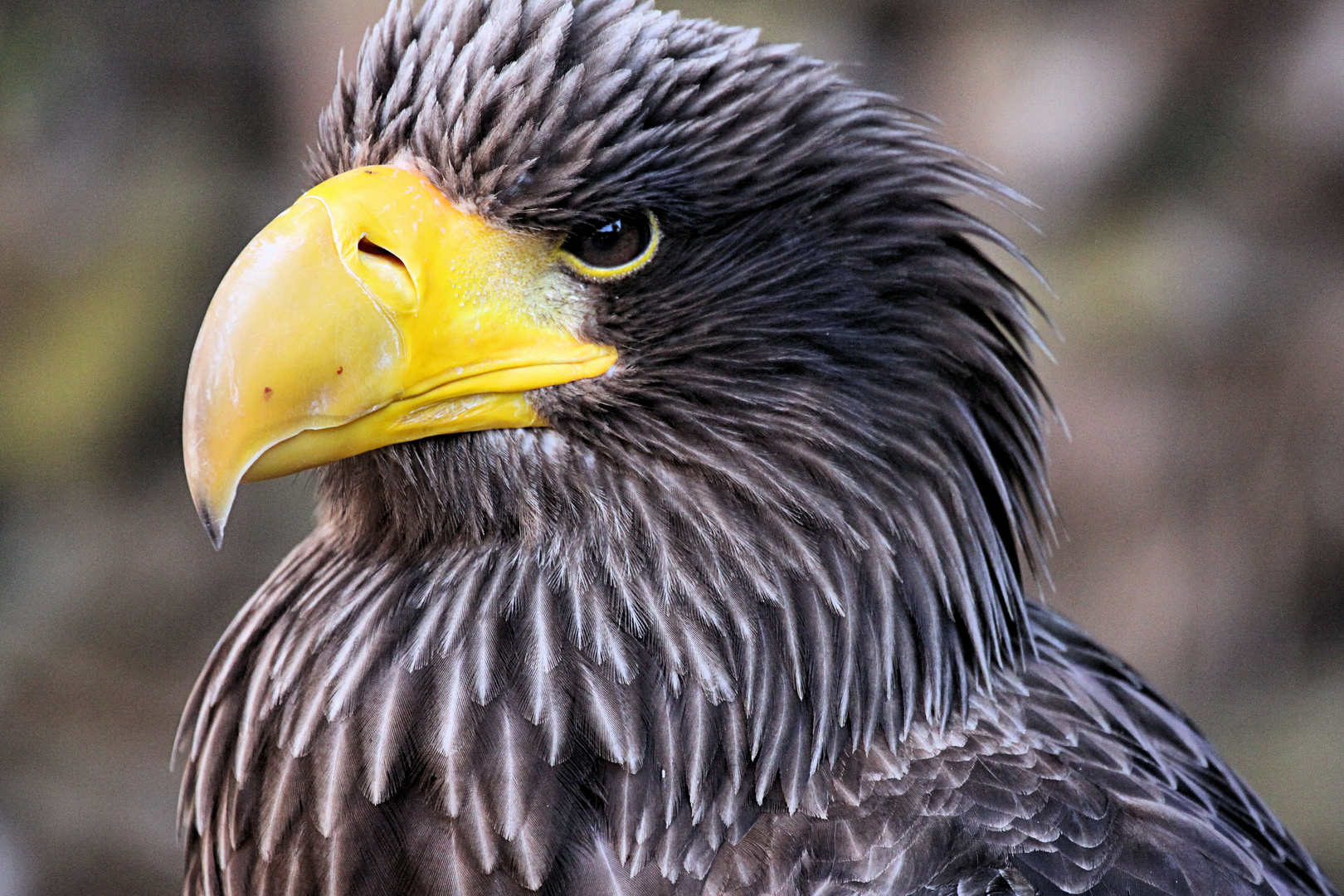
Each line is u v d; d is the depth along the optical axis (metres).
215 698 3.87
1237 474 5.07
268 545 5.82
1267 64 5.18
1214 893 3.84
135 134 5.69
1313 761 4.99
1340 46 5.11
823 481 3.84
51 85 5.63
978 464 3.86
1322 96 5.11
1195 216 5.21
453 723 3.82
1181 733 3.91
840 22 5.36
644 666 3.83
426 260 3.83
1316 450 5.00
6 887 4.84
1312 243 5.14
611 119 3.83
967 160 3.88
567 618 3.83
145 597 5.69
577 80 3.83
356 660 3.84
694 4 5.30
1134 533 5.14
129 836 5.03
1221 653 5.14
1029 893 3.82
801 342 3.84
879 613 3.84
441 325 3.83
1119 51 5.24
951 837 3.83
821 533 3.84
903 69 5.39
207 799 3.86
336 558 3.87
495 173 3.83
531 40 3.84
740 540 3.84
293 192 5.54
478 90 3.83
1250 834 3.90
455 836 3.82
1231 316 5.07
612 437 3.84
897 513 3.85
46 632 5.58
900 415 3.85
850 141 3.85
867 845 3.83
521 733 3.82
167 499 5.81
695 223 3.84
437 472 3.84
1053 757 3.86
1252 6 5.15
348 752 3.83
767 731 3.83
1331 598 5.12
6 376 5.60
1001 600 3.88
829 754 3.84
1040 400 5.09
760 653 3.84
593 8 3.85
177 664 5.62
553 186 3.83
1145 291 5.08
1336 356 4.99
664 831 3.82
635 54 3.84
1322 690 5.14
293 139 5.47
